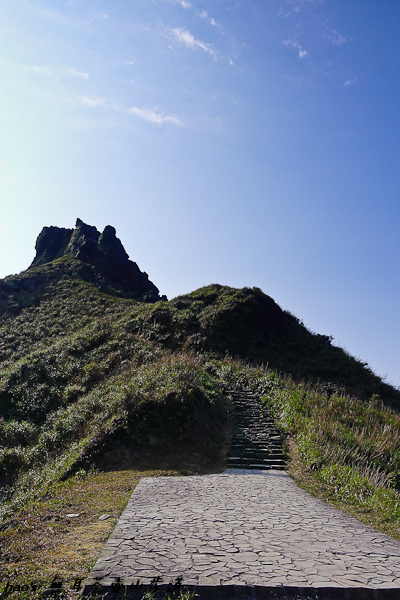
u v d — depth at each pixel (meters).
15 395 20.73
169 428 13.46
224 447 13.38
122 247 54.81
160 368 17.91
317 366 27.44
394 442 14.58
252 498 8.44
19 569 4.91
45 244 58.97
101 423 14.03
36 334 32.59
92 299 39.84
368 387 25.73
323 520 7.18
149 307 34.56
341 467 10.90
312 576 4.80
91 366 22.44
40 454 14.67
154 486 9.23
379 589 4.57
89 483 9.99
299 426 14.42
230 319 30.52
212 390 17.30
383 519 8.02
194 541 5.71
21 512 7.84
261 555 5.32
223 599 4.39
